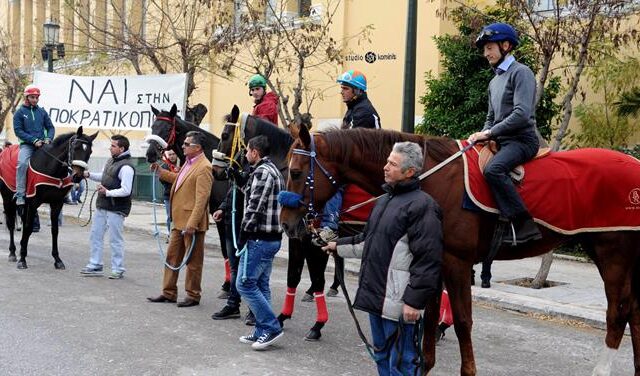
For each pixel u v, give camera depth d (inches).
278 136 290.0
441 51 524.7
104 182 386.0
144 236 616.4
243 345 263.3
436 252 166.9
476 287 391.5
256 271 254.8
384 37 626.5
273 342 259.8
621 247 217.9
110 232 392.5
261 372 230.8
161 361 237.6
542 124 501.0
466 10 473.7
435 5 581.3
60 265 419.2
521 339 297.0
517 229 206.8
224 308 303.9
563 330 316.8
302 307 340.8
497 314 347.9
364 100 276.5
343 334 288.5
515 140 210.1
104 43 705.0
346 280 422.9
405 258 170.4
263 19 605.3
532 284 399.2
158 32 697.0
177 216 326.3
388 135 212.5
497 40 217.6
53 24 752.3
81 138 409.7
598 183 214.1
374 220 176.1
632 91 492.7
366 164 210.5
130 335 269.7
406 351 174.4
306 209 207.5
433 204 170.7
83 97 482.6
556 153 222.4
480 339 295.1
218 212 311.6
